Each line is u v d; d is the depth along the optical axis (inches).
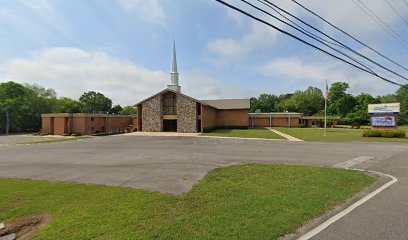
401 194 239.3
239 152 557.6
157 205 215.2
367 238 150.3
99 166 413.4
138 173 351.6
